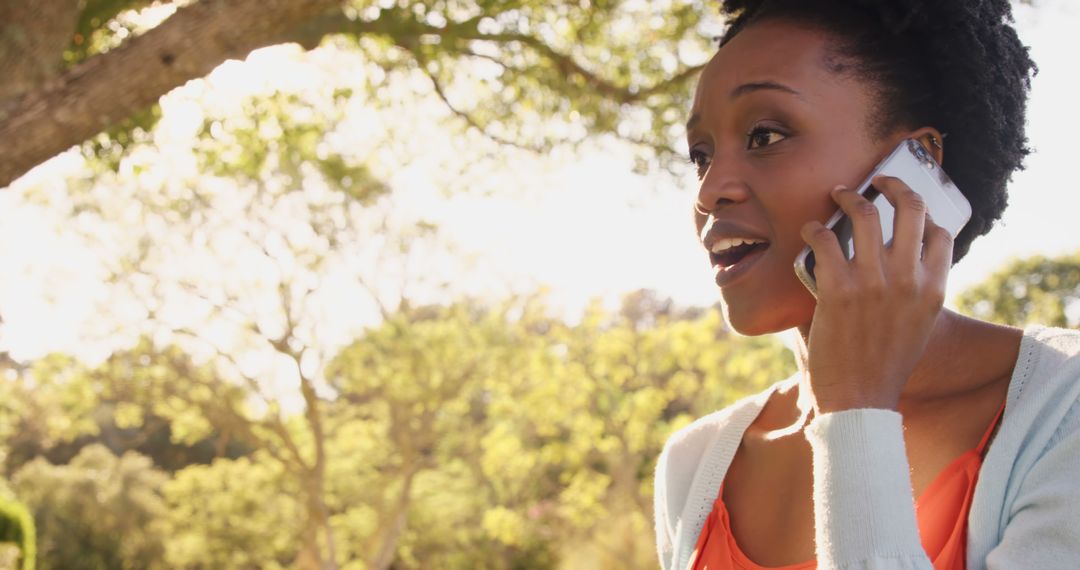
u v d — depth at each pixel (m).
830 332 0.87
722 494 1.13
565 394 17.31
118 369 22.73
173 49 3.41
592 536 19.31
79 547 27.62
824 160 0.93
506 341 22.02
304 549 24.62
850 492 0.82
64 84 3.44
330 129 8.53
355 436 24.64
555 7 7.51
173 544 24.89
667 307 20.86
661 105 7.98
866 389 0.85
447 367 23.02
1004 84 0.99
